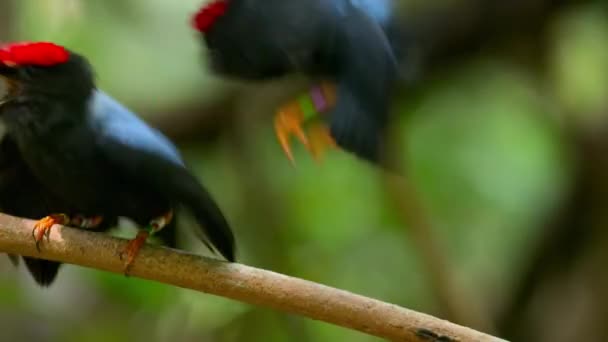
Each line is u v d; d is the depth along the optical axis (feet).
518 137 10.40
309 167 9.93
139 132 8.02
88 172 8.04
